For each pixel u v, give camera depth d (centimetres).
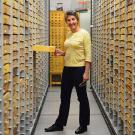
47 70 782
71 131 466
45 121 519
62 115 461
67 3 913
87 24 917
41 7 573
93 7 766
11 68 261
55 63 839
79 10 908
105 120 512
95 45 712
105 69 534
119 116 393
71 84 445
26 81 371
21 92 331
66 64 436
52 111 586
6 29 243
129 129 336
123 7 354
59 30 830
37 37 490
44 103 652
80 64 427
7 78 251
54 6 912
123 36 355
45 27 689
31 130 415
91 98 704
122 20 361
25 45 356
